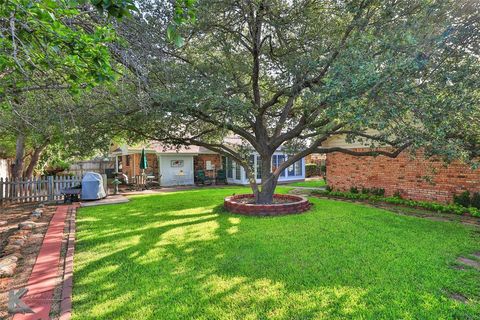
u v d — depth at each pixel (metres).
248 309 2.79
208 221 6.61
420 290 3.13
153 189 15.59
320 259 4.06
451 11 4.52
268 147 8.30
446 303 2.86
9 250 4.46
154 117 6.16
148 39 4.75
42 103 5.07
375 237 5.14
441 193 8.50
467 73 4.10
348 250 4.43
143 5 4.88
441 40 4.24
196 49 6.86
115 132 7.96
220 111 6.34
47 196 10.45
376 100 3.97
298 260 4.04
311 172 23.12
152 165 18.89
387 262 3.92
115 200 10.09
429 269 3.69
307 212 7.57
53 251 4.50
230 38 7.03
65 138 6.68
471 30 4.45
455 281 3.35
